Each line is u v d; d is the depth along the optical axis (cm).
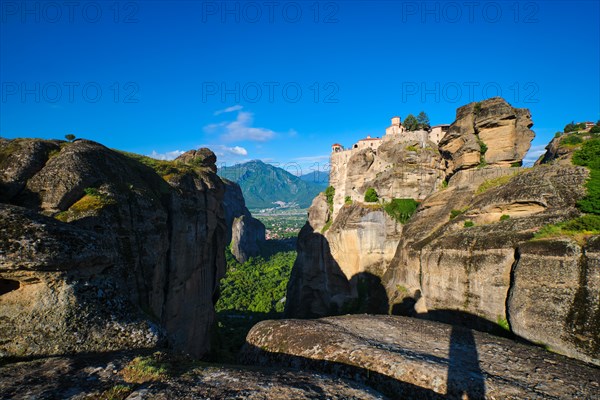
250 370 1239
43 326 1348
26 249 1323
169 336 1631
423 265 3350
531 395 1190
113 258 1709
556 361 1466
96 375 1109
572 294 1917
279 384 1107
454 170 4762
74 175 2366
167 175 3681
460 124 4588
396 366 1391
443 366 1373
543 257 2117
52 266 1362
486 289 2562
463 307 2762
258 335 1878
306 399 1020
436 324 1986
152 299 2712
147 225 2717
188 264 3556
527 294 2138
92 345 1388
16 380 1050
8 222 1382
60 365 1170
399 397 1305
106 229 2269
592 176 2423
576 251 1973
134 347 1447
